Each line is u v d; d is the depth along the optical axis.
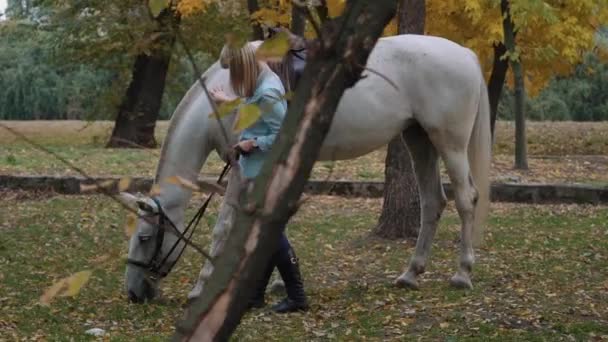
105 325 6.42
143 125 22.66
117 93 22.23
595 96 32.88
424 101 7.03
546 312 6.74
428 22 16.28
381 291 7.50
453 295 7.31
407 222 9.96
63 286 1.95
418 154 7.56
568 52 15.91
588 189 13.05
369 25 1.71
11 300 7.25
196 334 1.64
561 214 12.19
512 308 6.86
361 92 6.82
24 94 33.91
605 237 10.35
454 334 6.11
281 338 6.04
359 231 10.81
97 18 22.33
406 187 9.94
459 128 7.14
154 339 5.97
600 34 17.34
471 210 7.39
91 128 26.62
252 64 5.82
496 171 15.72
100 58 22.70
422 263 7.60
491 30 15.50
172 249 6.71
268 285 7.78
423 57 7.03
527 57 16.41
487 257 9.16
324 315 6.65
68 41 23.03
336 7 1.80
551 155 19.66
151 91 22.67
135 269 6.79
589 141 22.72
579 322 6.45
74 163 16.36
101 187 2.12
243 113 2.06
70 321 6.53
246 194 1.75
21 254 9.34
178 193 6.66
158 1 1.91
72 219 11.55
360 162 16.05
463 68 7.09
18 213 11.99
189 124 6.73
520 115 15.93
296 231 10.81
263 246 1.67
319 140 1.70
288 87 6.32
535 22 15.26
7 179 13.98
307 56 1.72
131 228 2.35
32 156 17.39
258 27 8.82
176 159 6.73
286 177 1.68
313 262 9.01
